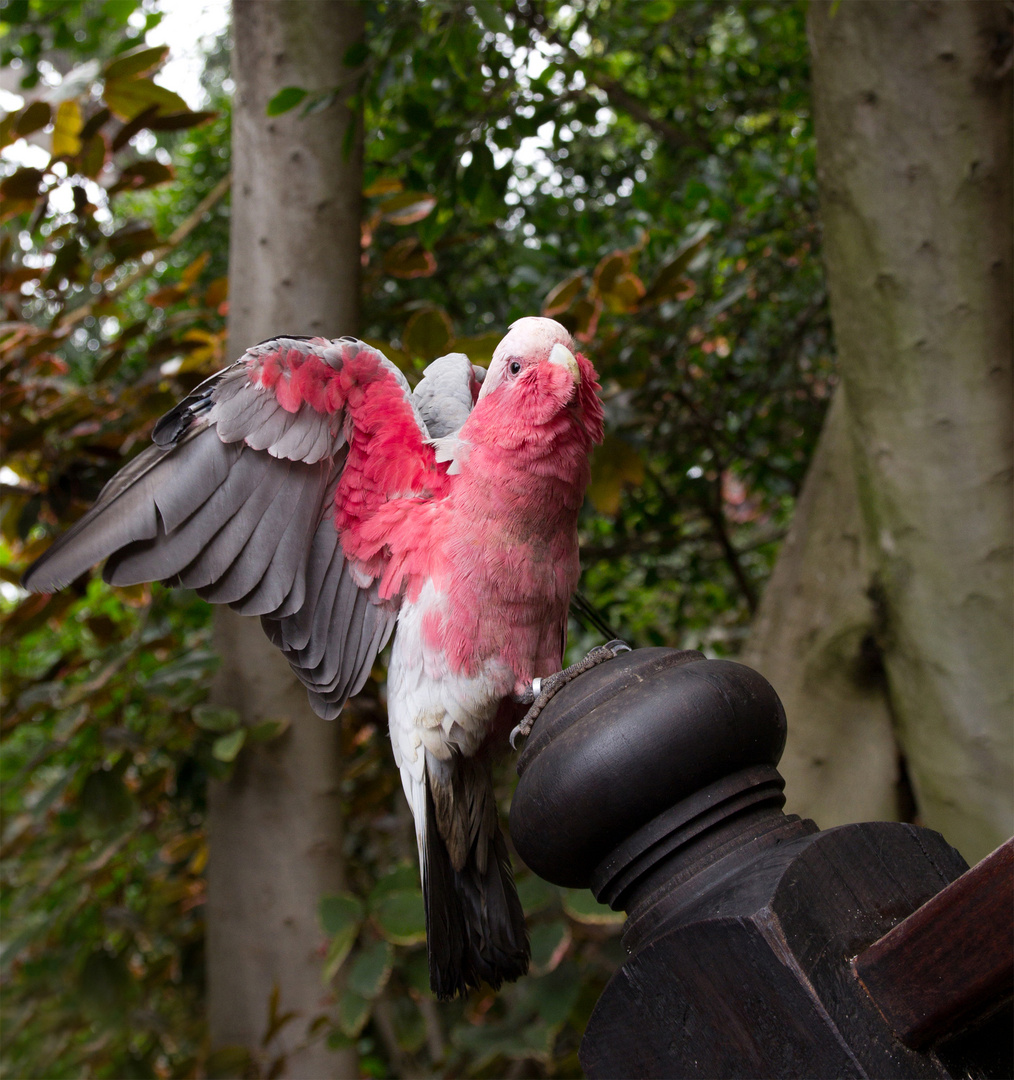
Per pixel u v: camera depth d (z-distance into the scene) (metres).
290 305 3.01
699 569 4.55
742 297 3.73
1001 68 2.48
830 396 4.30
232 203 3.14
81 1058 3.60
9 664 4.08
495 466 1.63
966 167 2.48
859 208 2.59
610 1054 1.06
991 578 2.48
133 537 1.63
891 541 2.63
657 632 4.41
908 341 2.54
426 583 1.69
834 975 0.92
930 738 2.57
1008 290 2.53
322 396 1.71
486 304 4.29
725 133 4.31
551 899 2.77
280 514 1.72
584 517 3.87
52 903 3.82
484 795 1.79
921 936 0.89
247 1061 2.84
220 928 3.04
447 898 1.68
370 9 3.12
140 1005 3.56
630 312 3.03
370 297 4.07
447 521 1.68
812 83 2.72
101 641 3.53
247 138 3.04
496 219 3.60
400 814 4.35
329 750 3.07
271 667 3.01
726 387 4.09
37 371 3.50
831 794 2.88
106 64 3.08
